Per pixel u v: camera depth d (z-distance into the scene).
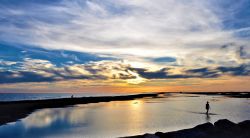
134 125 27.22
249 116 37.22
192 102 77.81
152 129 24.69
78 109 48.19
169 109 49.50
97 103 71.12
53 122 29.33
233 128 19.38
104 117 34.75
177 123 29.05
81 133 22.44
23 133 22.42
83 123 28.73
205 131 18.45
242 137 17.64
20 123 28.25
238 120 32.78
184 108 52.50
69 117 34.47
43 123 28.48
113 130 23.95
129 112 42.75
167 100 92.50
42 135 21.56
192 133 17.73
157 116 36.38
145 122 29.58
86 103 70.25
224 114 39.69
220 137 17.44
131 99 101.00
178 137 17.05
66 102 67.88
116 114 39.09
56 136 21.08
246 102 78.12
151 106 58.78
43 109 47.12
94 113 40.56
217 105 62.91
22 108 45.16
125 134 22.09
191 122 29.97
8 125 26.83
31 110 44.03
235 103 72.38
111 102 76.88
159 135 17.45
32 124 27.64
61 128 24.91
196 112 42.88
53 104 59.56
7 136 21.22
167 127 26.09
